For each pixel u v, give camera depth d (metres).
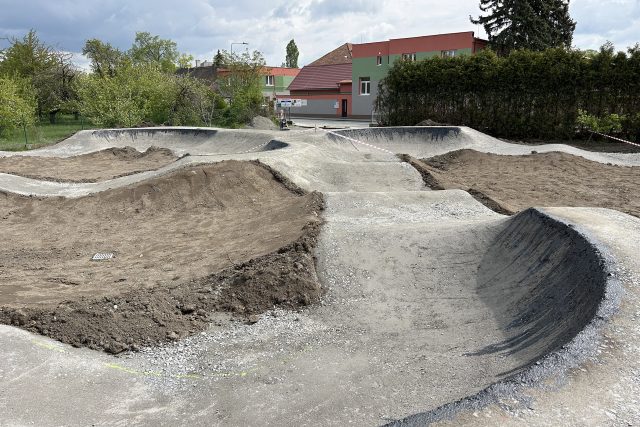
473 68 22.69
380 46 38.97
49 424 4.01
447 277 6.57
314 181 12.87
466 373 4.41
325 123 35.41
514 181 13.32
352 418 3.90
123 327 5.68
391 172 13.37
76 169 16.81
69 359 5.02
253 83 30.19
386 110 25.72
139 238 9.53
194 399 4.40
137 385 4.66
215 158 13.45
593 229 6.01
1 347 5.07
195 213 10.92
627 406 3.22
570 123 21.03
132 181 12.96
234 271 7.02
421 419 3.19
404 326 5.61
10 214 11.23
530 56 21.41
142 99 27.23
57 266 8.15
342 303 6.20
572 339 3.91
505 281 6.15
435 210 9.54
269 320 5.95
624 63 19.52
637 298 4.42
